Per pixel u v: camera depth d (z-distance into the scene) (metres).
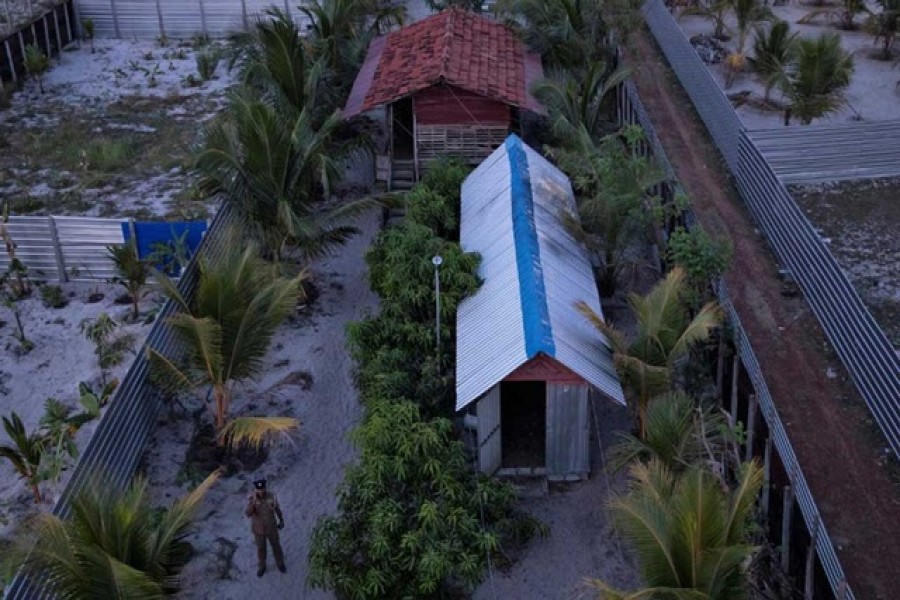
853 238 25.62
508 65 30.44
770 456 17.59
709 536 12.98
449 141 28.69
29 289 25.33
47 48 39.91
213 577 17.52
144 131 34.19
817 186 28.14
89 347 23.34
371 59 32.34
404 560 15.85
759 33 33.88
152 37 42.84
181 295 21.17
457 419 20.31
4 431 20.81
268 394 21.84
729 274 24.14
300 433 20.84
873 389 19.33
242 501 19.19
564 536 18.17
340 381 22.41
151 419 20.45
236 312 18.89
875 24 36.75
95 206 29.28
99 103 36.41
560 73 30.77
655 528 13.26
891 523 17.03
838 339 21.06
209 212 28.77
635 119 31.05
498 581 17.27
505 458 19.59
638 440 17.61
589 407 19.06
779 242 24.50
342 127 30.86
